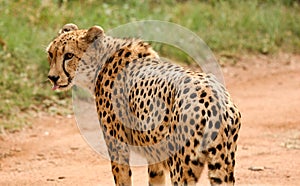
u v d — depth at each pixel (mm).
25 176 12641
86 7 22891
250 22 24109
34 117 16312
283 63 22094
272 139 14617
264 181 11750
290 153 13477
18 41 19422
